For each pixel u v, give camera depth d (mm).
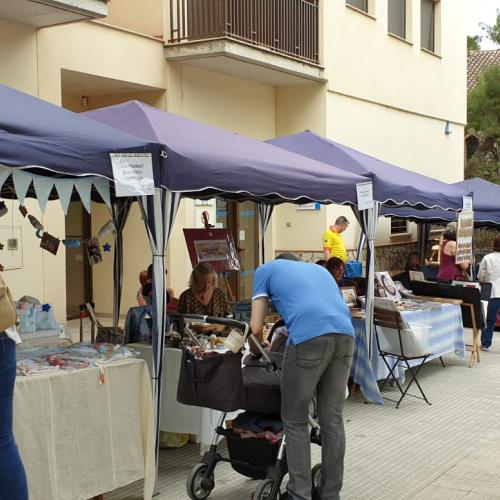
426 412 7422
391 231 17516
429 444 6355
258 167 5949
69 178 4680
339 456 4543
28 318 5422
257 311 4629
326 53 14375
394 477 5516
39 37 9602
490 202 13570
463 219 10430
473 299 9891
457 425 6945
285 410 4500
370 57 16016
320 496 4668
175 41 11820
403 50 17422
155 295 5109
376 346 7953
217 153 5734
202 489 4934
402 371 8531
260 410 4777
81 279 12508
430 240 18047
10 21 9172
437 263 15156
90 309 6285
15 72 9273
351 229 15391
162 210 5082
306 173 6633
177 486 5273
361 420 7133
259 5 12953
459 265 11070
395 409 7547
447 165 19906
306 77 13805
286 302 4531
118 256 7383
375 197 7945
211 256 8148
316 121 14492
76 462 4496
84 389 4543
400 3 17719
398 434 6656
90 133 4758
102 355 4875
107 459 4672
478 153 25797
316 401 4887
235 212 13953
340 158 8750
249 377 4867
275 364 4766
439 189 9812
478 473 5609
